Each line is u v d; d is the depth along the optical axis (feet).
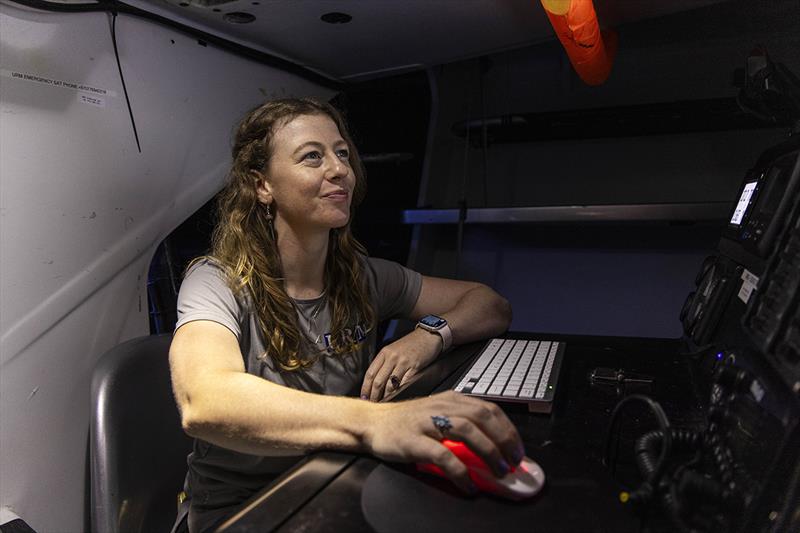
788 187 2.98
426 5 4.73
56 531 4.22
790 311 2.35
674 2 4.91
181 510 3.92
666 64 6.30
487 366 3.71
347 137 4.37
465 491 2.23
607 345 4.37
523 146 7.00
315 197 3.73
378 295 4.65
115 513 3.72
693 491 2.08
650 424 2.91
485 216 6.51
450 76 7.19
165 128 4.80
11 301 3.86
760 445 2.31
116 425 3.81
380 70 6.43
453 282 5.10
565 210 6.22
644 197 6.51
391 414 2.52
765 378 2.46
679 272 6.39
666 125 6.15
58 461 4.20
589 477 2.39
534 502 2.20
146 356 4.10
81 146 4.20
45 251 4.03
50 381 4.12
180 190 5.00
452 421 2.31
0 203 3.77
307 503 2.21
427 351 4.07
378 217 6.89
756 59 3.79
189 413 2.81
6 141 3.78
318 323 4.01
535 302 6.86
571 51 4.58
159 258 4.95
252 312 3.73
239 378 2.84
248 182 3.94
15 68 3.80
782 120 4.02
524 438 2.76
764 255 3.06
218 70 5.24
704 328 3.70
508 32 5.45
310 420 2.62
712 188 6.26
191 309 3.48
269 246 3.92
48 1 3.90
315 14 4.78
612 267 6.64
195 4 4.51
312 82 6.40
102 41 4.27
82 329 4.30
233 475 3.66
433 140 7.37
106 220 4.41
